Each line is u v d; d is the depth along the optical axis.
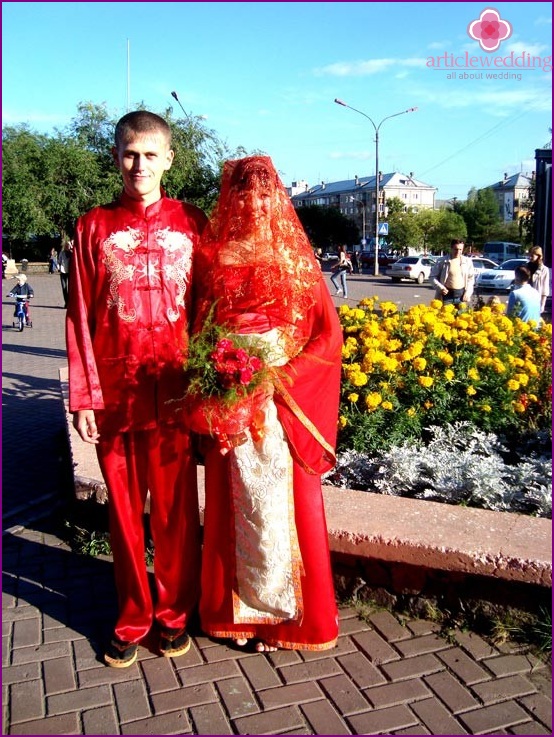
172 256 2.64
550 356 5.32
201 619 2.90
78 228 2.64
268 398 2.54
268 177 2.50
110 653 2.79
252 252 2.50
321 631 2.74
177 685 2.66
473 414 4.48
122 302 2.59
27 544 3.97
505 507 3.57
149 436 2.73
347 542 3.04
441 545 2.89
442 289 9.06
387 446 4.17
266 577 2.65
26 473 5.26
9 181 22.38
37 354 11.71
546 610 2.85
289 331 2.62
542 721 2.45
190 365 2.50
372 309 5.61
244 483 2.60
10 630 3.06
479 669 2.71
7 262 33.00
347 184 108.62
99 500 3.92
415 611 3.07
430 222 62.69
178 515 2.82
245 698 2.58
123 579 2.82
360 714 2.48
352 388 4.37
